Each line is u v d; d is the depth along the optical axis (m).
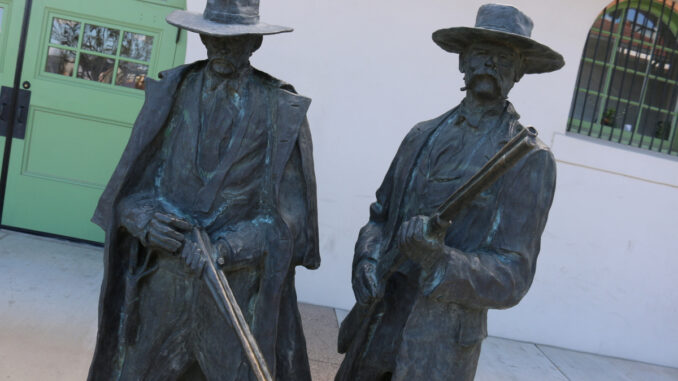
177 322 2.17
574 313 4.95
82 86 4.94
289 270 2.34
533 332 4.95
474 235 2.15
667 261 4.95
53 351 3.38
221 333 2.16
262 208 2.25
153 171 2.22
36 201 5.01
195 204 2.16
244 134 2.18
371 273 2.24
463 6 4.63
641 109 5.18
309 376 2.48
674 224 4.92
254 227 2.21
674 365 5.05
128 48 4.95
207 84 2.19
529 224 2.12
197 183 2.18
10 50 4.89
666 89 5.19
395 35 4.64
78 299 4.06
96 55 4.95
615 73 5.12
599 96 5.12
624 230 4.89
